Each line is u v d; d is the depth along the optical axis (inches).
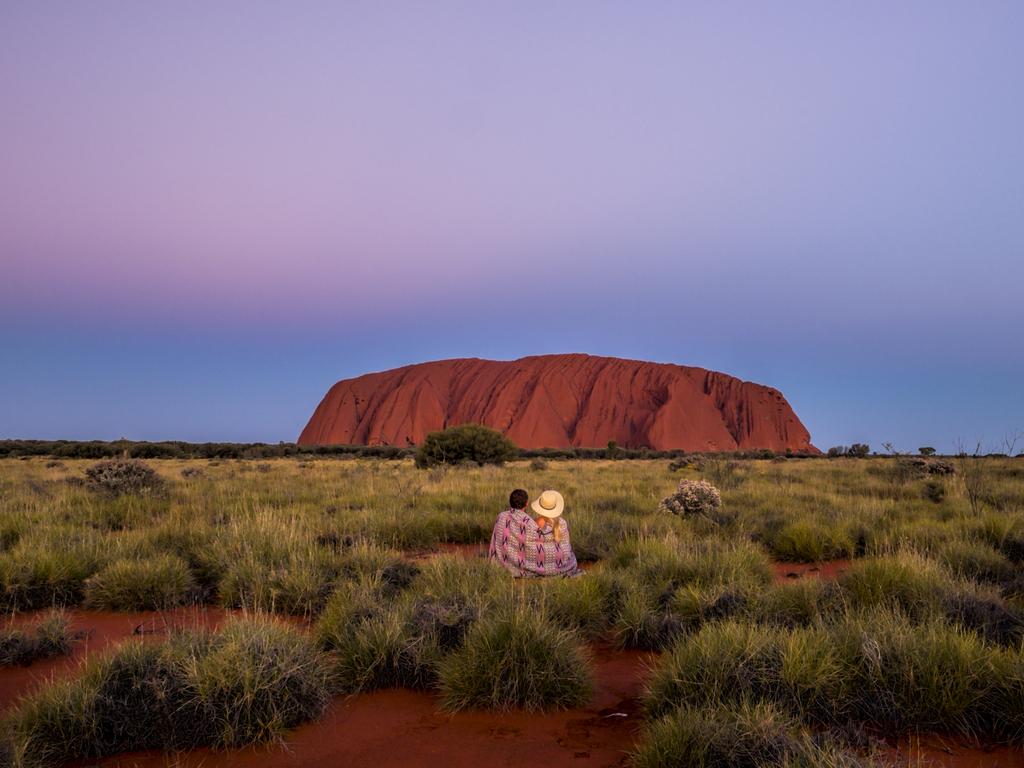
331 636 243.9
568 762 165.5
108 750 172.6
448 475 941.2
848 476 983.6
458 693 201.9
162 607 310.5
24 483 770.8
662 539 402.0
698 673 192.7
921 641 199.5
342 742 178.9
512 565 341.4
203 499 611.5
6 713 184.9
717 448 5890.8
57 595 320.5
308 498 660.1
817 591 275.7
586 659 224.7
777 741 153.2
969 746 170.2
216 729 177.8
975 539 409.4
